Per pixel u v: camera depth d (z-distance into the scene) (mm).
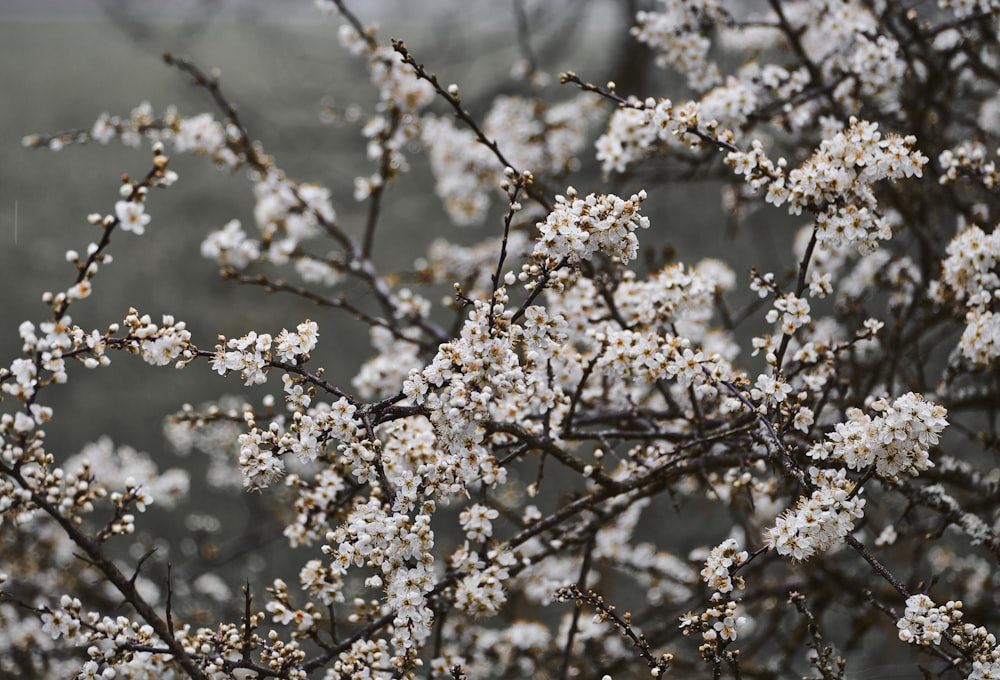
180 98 14711
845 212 2982
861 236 2967
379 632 3656
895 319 4277
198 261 13117
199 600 6836
